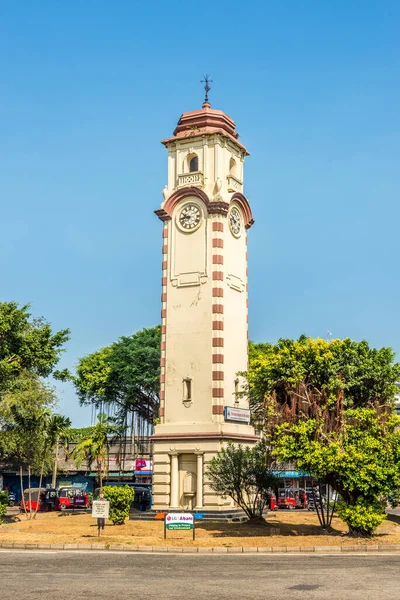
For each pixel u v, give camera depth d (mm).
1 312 58594
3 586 22641
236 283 57094
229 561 30297
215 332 53938
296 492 76125
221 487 47438
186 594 21047
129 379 81062
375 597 20547
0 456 61219
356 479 39375
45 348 61281
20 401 56250
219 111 58594
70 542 37594
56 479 85688
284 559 31234
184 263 56000
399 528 47312
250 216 59625
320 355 44844
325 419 42188
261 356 50594
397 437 40438
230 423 53500
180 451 53062
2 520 50156
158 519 51000
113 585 22906
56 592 21391
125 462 90625
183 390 54125
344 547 35875
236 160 59719
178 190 56906
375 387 45656
